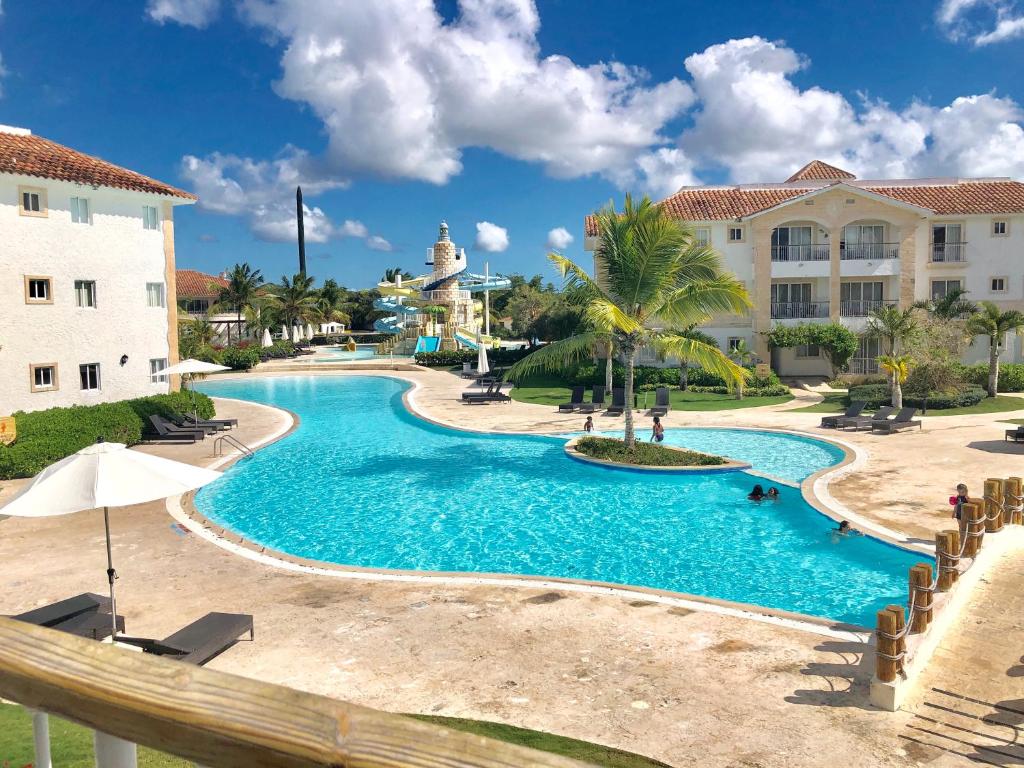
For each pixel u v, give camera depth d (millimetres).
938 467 21188
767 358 42875
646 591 12414
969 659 8852
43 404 25328
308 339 81688
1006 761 6871
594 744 7434
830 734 7543
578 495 20125
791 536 16500
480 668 9391
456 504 19375
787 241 44031
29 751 5867
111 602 10039
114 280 27656
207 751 1418
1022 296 42875
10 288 24234
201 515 17578
